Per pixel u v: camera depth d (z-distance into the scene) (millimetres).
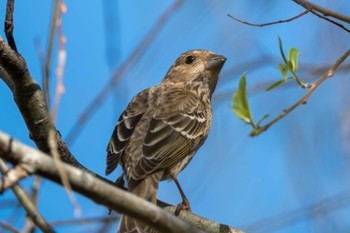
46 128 9656
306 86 9250
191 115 12500
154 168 11016
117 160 11164
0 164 7816
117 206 7129
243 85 9273
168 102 12484
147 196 10695
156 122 11914
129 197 7160
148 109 12242
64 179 6840
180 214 10484
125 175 11336
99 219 10664
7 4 8727
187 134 12188
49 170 6844
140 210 7219
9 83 9844
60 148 9883
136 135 11625
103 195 7027
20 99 9438
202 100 13406
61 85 7691
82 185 6941
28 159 6801
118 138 11609
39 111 9531
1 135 6746
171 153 11703
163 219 7332
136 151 11352
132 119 11961
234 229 10281
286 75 9312
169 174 11938
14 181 6742
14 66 9031
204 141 13164
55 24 7973
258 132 8969
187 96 12828
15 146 6777
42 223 7926
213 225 10312
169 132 11898
